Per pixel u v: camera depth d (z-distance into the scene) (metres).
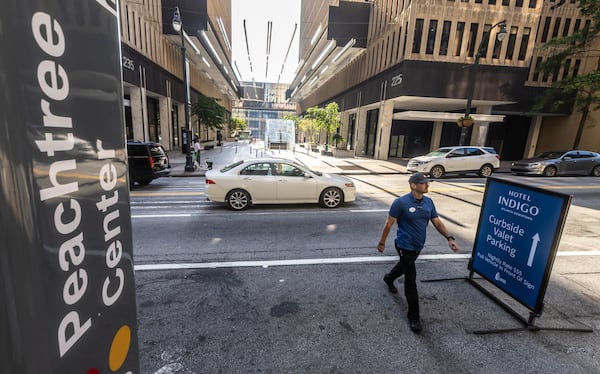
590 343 3.07
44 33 0.73
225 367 2.66
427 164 15.14
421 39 19.75
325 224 6.82
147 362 2.69
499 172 18.16
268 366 2.68
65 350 0.87
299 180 8.09
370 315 3.44
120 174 1.15
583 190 11.84
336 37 26.92
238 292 3.88
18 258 0.69
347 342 3.00
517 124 28.11
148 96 26.66
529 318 3.29
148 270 4.47
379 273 4.48
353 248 5.44
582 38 18.62
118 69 1.11
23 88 0.67
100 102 1.00
